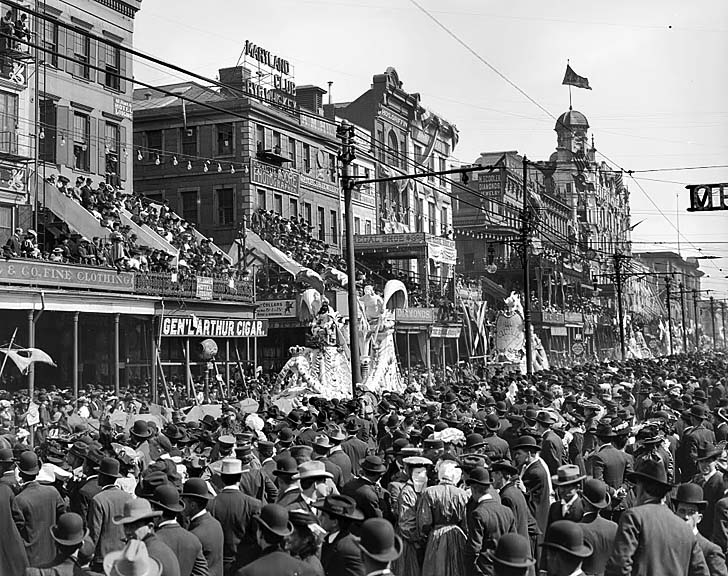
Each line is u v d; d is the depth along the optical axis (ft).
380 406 72.90
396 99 255.50
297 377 121.80
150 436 47.62
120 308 113.70
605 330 334.85
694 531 28.14
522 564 23.16
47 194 133.80
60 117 142.92
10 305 96.37
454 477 34.35
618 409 63.77
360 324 135.85
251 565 23.66
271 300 160.76
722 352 397.60
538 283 279.08
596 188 449.48
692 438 51.26
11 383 113.29
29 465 34.71
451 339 220.64
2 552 32.94
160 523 27.48
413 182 267.59
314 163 217.15
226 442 40.22
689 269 653.71
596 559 29.53
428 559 33.76
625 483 42.32
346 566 26.58
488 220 309.83
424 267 216.33
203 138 195.11
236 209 189.57
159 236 148.46
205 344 126.72
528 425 56.65
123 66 159.33
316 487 33.86
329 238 219.61
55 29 142.82
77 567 28.53
